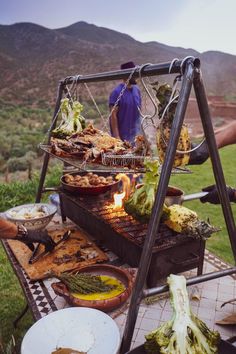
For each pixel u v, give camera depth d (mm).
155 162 1555
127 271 1646
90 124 2475
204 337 1094
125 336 1232
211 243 4199
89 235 2199
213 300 1576
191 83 1136
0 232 1758
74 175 2689
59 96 2652
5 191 5844
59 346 1220
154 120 1467
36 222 2170
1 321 2822
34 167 17156
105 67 82250
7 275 3609
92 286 1538
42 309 1518
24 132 30406
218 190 1359
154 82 1414
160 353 1043
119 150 1778
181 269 1619
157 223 1185
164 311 1504
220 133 1686
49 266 1816
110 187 2307
